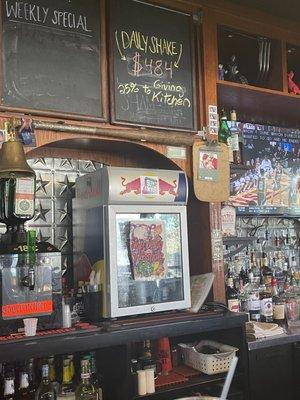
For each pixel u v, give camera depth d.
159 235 2.87
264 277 3.89
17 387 2.58
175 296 2.90
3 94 2.58
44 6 2.77
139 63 3.09
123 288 2.72
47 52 2.75
